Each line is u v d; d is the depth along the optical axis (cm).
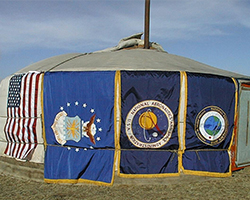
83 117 420
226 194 382
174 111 413
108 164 412
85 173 419
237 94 448
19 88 458
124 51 557
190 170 418
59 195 381
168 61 495
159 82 410
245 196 377
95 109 416
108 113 411
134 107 409
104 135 414
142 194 380
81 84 421
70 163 422
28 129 451
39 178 444
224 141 441
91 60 495
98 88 414
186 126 419
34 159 448
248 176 456
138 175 409
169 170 413
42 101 437
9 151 475
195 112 421
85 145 421
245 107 478
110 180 408
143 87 409
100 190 395
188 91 416
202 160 426
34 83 445
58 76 432
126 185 411
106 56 516
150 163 411
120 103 409
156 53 556
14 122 466
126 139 410
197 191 391
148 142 412
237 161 474
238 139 473
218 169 433
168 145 414
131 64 446
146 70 419
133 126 410
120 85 407
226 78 445
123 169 409
